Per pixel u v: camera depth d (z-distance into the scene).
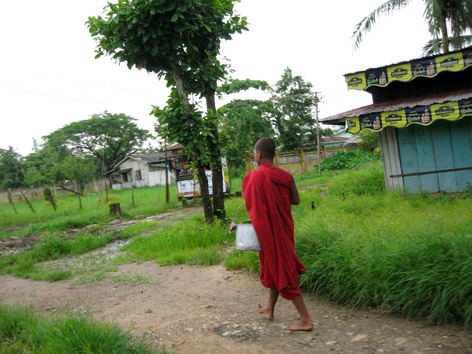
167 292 4.88
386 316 3.41
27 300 5.17
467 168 8.73
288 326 3.30
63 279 6.30
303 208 8.80
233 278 5.11
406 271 3.40
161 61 8.05
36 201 31.77
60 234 11.88
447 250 3.37
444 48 15.67
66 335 3.03
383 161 9.80
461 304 3.02
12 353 3.09
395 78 8.72
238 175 28.53
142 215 14.79
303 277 4.14
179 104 8.12
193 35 7.73
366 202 8.16
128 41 7.45
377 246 3.83
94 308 4.49
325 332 3.18
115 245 9.25
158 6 7.14
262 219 3.16
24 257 8.23
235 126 25.91
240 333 3.30
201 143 8.05
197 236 7.51
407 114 8.43
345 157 25.19
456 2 14.85
